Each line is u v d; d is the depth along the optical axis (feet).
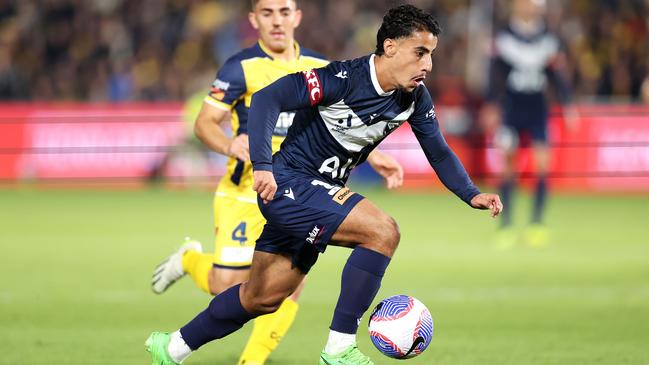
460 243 143.84
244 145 66.95
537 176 143.33
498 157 211.00
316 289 104.99
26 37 249.14
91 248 134.31
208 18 254.06
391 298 59.93
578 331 84.23
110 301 97.30
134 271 115.65
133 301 97.45
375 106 57.77
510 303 97.86
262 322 66.80
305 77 57.06
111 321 87.35
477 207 61.36
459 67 245.45
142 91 239.50
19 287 104.78
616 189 211.61
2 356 72.49
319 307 95.14
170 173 216.54
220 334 61.00
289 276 59.16
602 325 87.04
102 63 241.76
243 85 71.82
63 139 214.48
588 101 234.79
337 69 57.52
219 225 71.31
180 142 215.31
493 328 85.40
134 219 166.30
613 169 211.20
